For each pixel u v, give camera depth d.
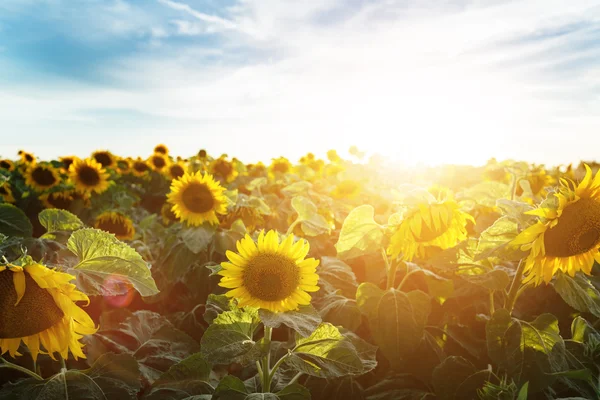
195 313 1.41
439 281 1.04
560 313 1.18
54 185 3.09
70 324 0.69
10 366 0.79
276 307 0.73
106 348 1.02
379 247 1.03
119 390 0.77
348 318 1.02
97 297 1.34
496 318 0.92
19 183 3.38
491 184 1.32
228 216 1.60
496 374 0.93
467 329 1.07
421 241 0.95
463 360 0.94
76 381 0.76
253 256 0.74
